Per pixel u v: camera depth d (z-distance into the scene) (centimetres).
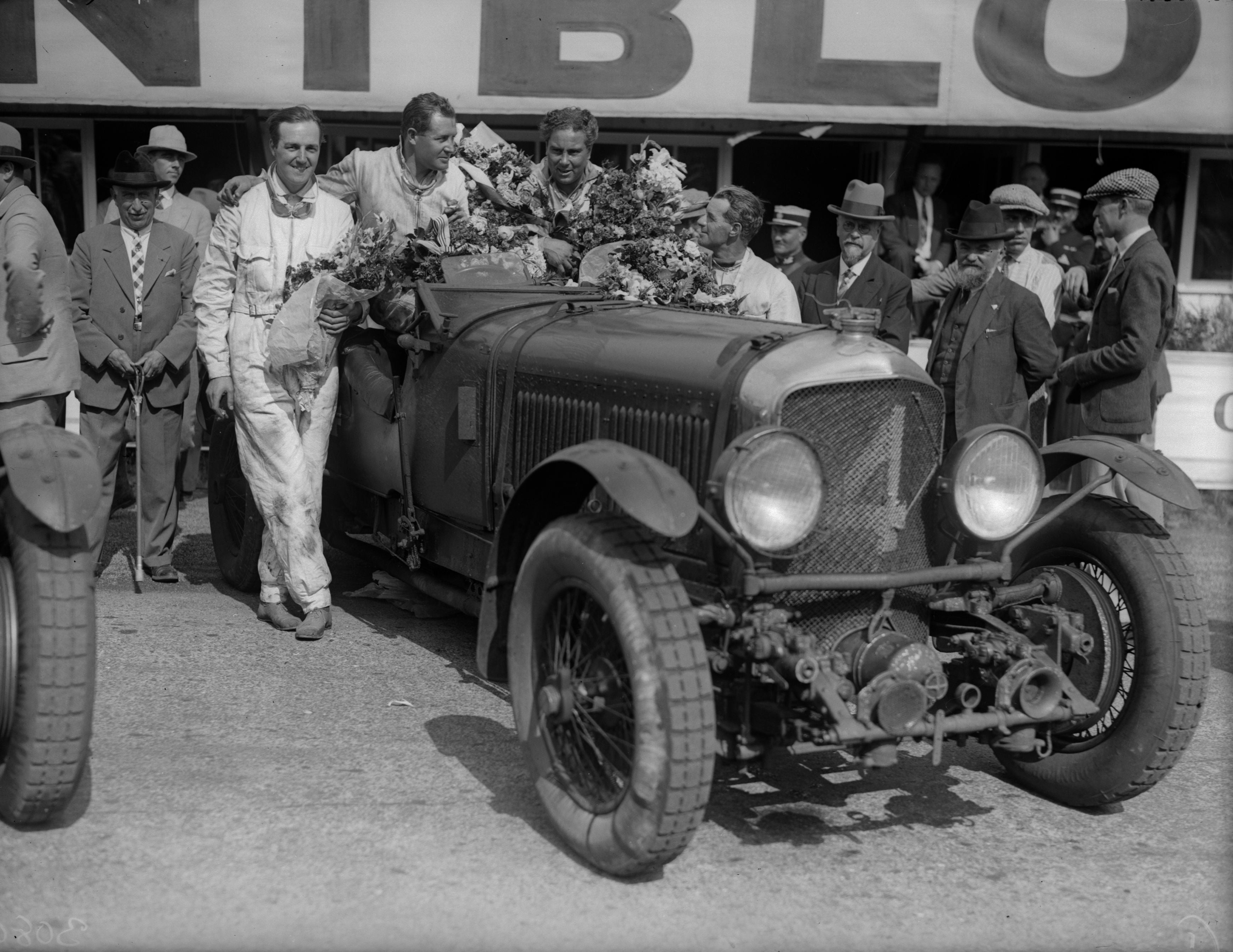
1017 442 332
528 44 744
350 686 435
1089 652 343
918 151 863
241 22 737
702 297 484
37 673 297
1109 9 745
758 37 746
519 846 321
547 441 393
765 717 310
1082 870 323
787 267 664
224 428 555
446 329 444
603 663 310
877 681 301
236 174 883
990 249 534
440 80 746
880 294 584
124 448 743
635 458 296
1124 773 346
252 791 345
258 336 471
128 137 868
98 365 559
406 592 548
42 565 304
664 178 520
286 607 526
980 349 536
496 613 344
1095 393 569
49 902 283
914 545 345
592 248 511
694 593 336
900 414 335
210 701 415
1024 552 387
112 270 561
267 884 295
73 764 303
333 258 456
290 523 477
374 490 484
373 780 357
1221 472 787
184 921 277
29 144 864
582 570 301
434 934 276
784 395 319
